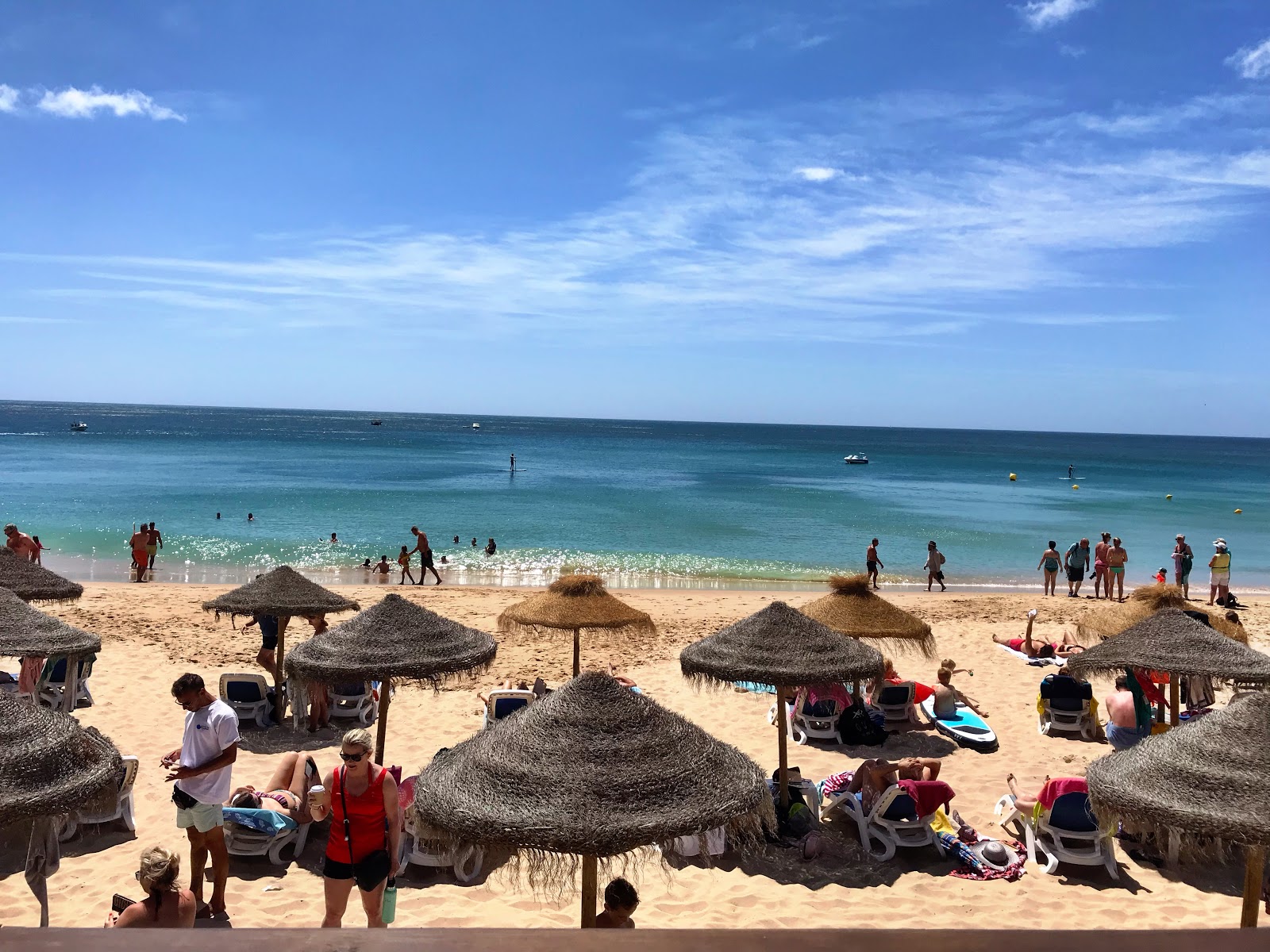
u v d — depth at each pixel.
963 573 28.66
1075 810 7.25
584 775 4.42
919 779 8.13
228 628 16.08
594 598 11.27
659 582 26.41
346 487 51.22
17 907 6.26
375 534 33.78
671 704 12.09
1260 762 4.95
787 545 33.56
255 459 76.69
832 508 46.62
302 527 35.16
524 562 29.33
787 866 7.30
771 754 10.27
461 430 181.00
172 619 16.69
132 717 10.62
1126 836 7.84
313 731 10.62
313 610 10.84
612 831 4.12
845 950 1.39
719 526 38.38
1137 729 9.59
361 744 5.31
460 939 1.39
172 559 27.73
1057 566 24.09
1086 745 10.54
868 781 7.95
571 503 46.16
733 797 4.48
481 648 8.34
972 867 7.27
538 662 14.20
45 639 8.77
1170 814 4.84
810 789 8.30
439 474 64.81
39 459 69.62
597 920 5.48
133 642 14.57
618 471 74.06
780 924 6.41
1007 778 9.02
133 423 160.88
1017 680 13.42
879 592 23.84
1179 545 22.47
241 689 10.82
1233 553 33.66
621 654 14.88
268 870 6.94
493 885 6.80
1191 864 7.39
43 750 4.48
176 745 9.70
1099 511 47.41
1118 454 148.38
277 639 11.55
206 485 50.34
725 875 7.13
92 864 6.95
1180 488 67.19
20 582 12.20
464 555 30.38
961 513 45.06
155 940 1.35
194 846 6.17
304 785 7.52
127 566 26.31
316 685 8.16
